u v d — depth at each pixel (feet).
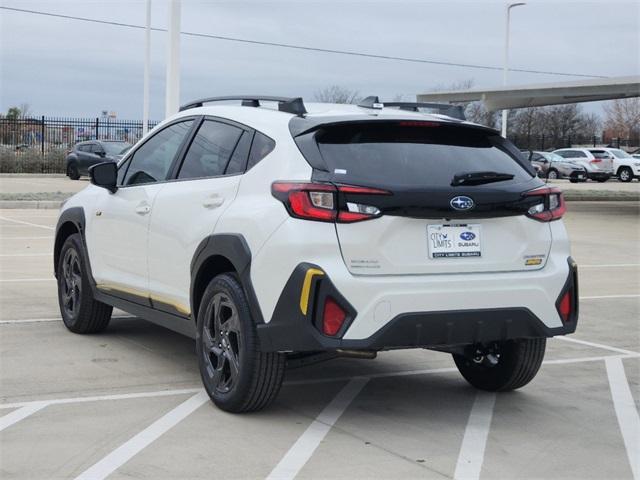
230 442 16.25
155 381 20.40
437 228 16.85
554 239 18.10
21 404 18.35
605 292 37.04
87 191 25.27
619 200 104.94
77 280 25.04
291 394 19.88
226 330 17.88
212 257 18.30
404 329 16.30
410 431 17.34
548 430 17.75
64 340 24.43
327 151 16.87
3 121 135.64
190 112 21.54
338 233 16.19
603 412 19.16
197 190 19.38
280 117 18.19
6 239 49.55
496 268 17.34
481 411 18.94
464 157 17.76
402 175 16.76
